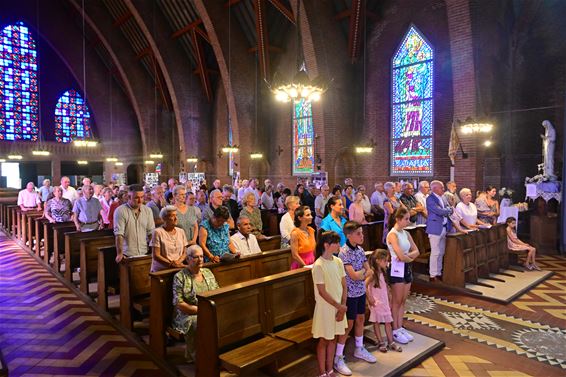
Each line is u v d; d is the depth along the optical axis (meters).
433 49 14.36
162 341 4.68
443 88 14.06
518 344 5.11
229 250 5.57
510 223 8.94
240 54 20.03
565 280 8.09
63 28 26.20
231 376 4.30
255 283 4.31
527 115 13.16
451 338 5.30
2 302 6.79
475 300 6.87
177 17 21.83
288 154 20.00
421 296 7.09
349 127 17.00
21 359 4.72
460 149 12.49
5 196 22.50
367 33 16.50
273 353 3.87
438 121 14.22
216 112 24.38
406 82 15.34
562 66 12.37
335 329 3.96
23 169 28.62
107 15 24.39
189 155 24.03
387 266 5.02
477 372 4.39
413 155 15.14
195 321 4.47
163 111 26.95
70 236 7.84
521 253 10.74
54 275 8.59
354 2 15.06
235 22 19.75
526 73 13.18
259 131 20.89
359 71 16.97
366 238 8.86
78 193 11.21
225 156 24.08
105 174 28.69
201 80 24.27
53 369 4.48
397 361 4.52
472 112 12.07
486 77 12.30
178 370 4.45
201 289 4.61
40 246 10.45
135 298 5.57
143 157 27.88
